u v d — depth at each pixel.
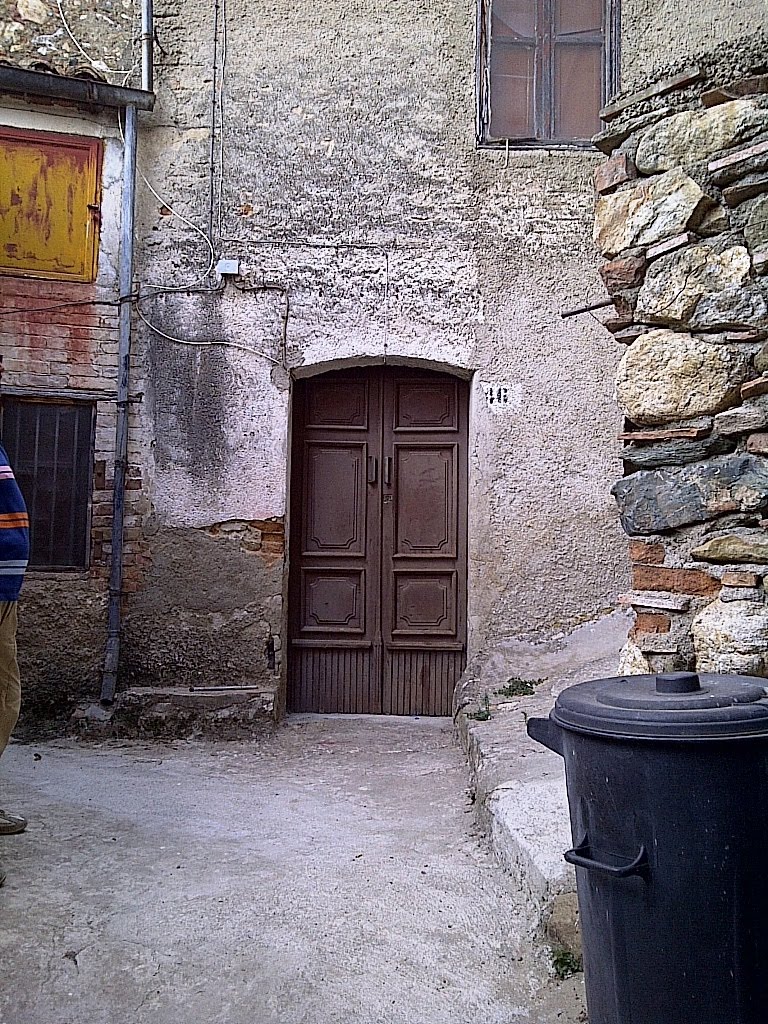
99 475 5.49
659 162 3.14
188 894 2.75
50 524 5.46
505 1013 2.11
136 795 3.87
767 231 2.90
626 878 1.69
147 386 5.54
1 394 5.38
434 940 2.46
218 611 5.46
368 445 5.87
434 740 5.08
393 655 5.79
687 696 1.73
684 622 2.97
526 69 5.82
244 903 2.69
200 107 5.68
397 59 5.72
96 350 5.52
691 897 1.63
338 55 5.72
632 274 3.18
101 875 2.90
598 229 3.31
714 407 2.96
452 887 2.81
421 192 5.67
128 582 5.43
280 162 5.66
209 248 5.61
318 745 4.96
